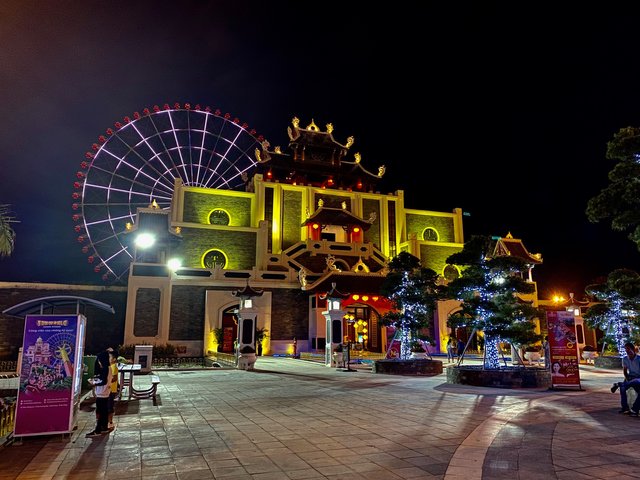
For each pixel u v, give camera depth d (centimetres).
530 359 3133
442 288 2534
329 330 2961
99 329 3966
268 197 5834
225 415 1184
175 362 3612
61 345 973
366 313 4612
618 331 2867
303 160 6412
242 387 1791
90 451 836
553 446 849
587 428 1008
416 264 2519
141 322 3934
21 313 1209
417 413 1205
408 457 786
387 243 6178
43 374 949
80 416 1202
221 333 3997
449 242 6569
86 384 1725
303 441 900
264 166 6259
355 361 3384
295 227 5881
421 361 2398
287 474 695
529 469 710
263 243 5209
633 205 1276
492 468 716
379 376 2270
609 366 2850
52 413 937
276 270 4906
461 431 986
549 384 1831
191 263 5006
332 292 2984
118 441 909
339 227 5866
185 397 1516
